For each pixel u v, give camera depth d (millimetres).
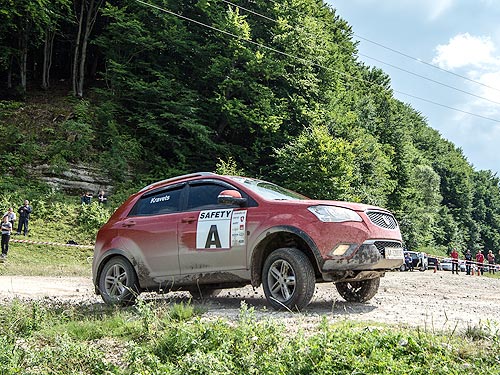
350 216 6578
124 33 43000
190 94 41781
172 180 8070
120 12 42656
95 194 35219
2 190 30797
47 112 39312
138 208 8164
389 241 6844
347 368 3893
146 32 43188
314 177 36219
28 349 4824
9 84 43750
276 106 41406
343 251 6383
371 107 55125
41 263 21453
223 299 8266
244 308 5207
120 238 8000
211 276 7160
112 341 5336
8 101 40531
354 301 7848
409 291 11211
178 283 7441
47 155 35125
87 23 44469
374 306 7340
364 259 6457
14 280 13969
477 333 4785
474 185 120375
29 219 27859
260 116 40531
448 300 8688
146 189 8281
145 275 7691
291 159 37406
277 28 44156
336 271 6418
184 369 4191
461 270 40031
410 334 4523
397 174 57312
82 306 7609
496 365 3926
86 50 48406
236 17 41750
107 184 35875
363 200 40812
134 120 41875
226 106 39906
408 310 6938
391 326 5305
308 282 6395
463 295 10461
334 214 6531
